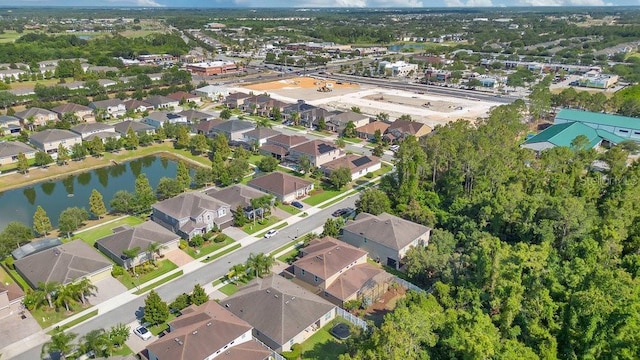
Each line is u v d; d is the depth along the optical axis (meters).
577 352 57.12
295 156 135.62
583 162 113.25
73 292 69.94
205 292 75.62
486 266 67.06
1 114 176.25
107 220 101.44
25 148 135.62
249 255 84.94
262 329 63.81
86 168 132.38
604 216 88.12
